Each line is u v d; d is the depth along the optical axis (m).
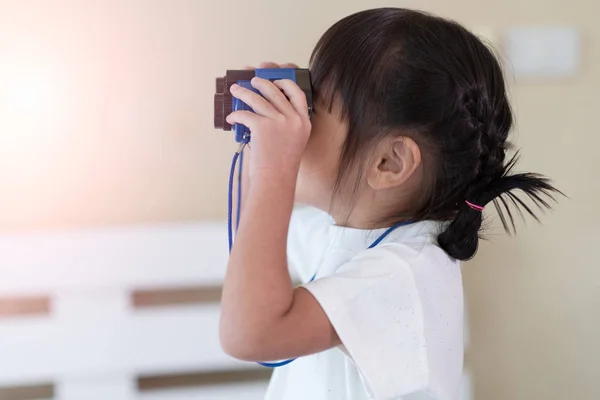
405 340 0.84
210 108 1.31
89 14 1.26
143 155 1.30
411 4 1.35
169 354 1.27
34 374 1.23
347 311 0.82
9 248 1.20
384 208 0.94
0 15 1.23
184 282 1.26
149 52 1.28
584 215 1.45
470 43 0.91
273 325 0.79
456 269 0.94
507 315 1.45
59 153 1.28
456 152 0.89
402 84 0.85
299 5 1.31
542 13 1.39
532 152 1.42
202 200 1.33
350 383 0.95
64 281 1.22
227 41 1.30
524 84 1.40
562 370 1.48
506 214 1.43
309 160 0.91
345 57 0.88
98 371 1.25
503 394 1.47
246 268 0.80
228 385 1.32
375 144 0.88
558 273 1.46
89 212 1.29
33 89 1.26
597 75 1.42
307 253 1.13
